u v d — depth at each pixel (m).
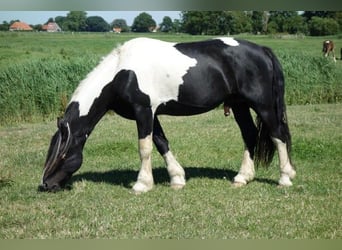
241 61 6.78
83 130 6.91
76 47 36.00
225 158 9.04
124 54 6.86
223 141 10.42
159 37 33.56
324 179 7.42
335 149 9.12
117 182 7.54
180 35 36.59
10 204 6.52
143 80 6.68
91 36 49.00
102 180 7.65
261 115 6.91
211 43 6.93
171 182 7.16
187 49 6.84
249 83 6.80
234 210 6.12
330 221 5.74
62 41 42.16
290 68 18.36
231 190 6.96
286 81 18.33
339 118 13.44
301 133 11.18
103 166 8.59
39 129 12.73
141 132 6.83
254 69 6.79
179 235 5.40
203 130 11.79
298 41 38.25
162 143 7.18
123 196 6.82
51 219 5.97
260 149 7.18
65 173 6.88
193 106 6.89
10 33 56.59
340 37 43.12
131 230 5.59
